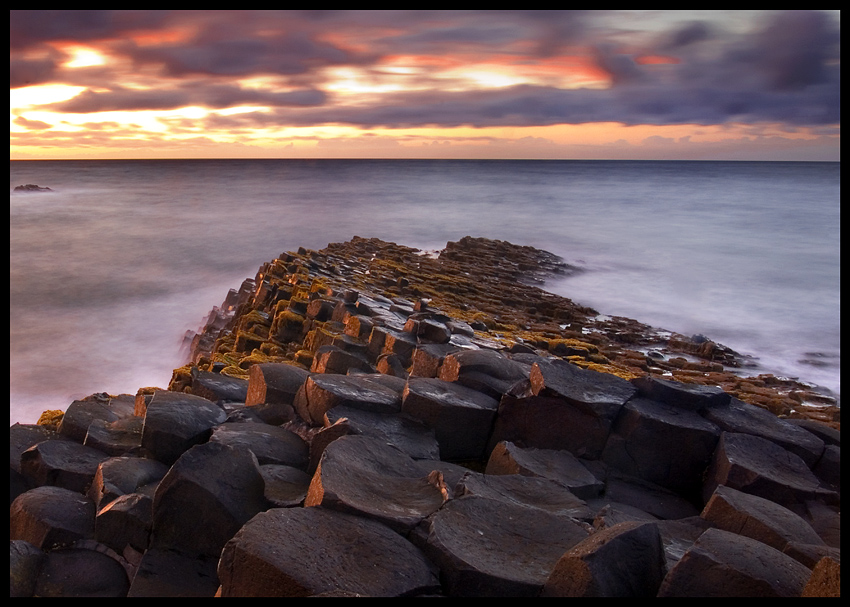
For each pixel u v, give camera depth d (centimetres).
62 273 4250
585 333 2331
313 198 10238
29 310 3341
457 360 804
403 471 557
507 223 6556
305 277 2523
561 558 390
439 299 2583
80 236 5888
